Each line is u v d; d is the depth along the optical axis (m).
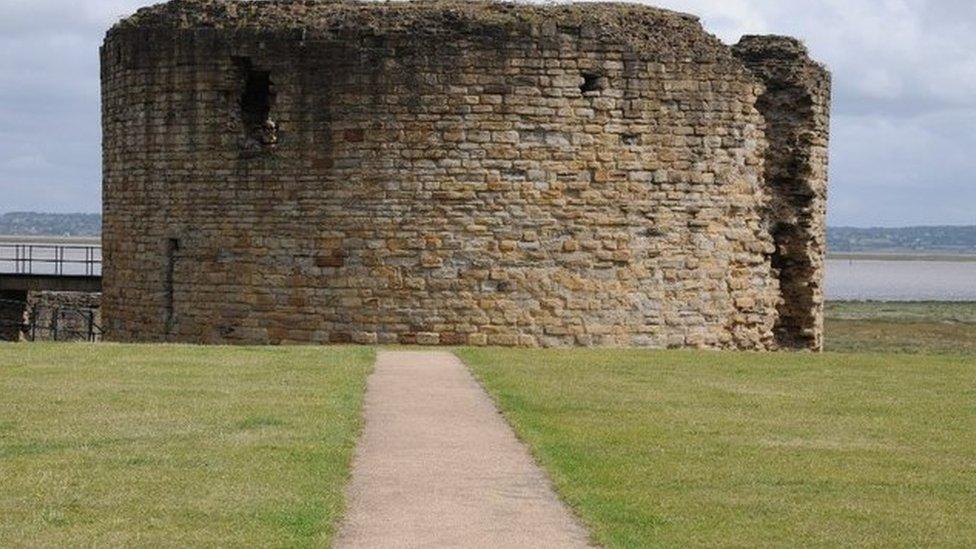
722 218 38.28
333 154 36.59
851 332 67.25
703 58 37.75
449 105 36.16
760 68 40.00
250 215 37.44
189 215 38.34
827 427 22.98
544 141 36.41
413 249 36.34
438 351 33.66
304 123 36.81
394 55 36.19
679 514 16.83
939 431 22.73
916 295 146.62
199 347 33.28
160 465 18.83
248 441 20.53
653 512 16.88
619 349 35.22
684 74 37.47
